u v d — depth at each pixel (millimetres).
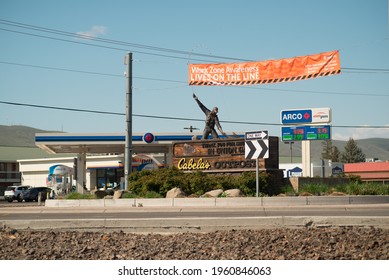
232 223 16219
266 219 16203
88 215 23047
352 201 28844
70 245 14195
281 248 12852
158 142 56781
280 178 33031
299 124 49469
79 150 62219
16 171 94938
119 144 56625
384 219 15883
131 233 16297
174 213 23094
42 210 28734
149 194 31391
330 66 32844
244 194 30766
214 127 35281
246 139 28594
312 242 13406
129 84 35781
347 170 78500
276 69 34594
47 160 91938
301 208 25438
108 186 66938
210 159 33594
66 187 62531
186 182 32062
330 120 48656
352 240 13484
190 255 12352
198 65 36500
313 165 58844
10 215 24641
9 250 13602
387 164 75125
